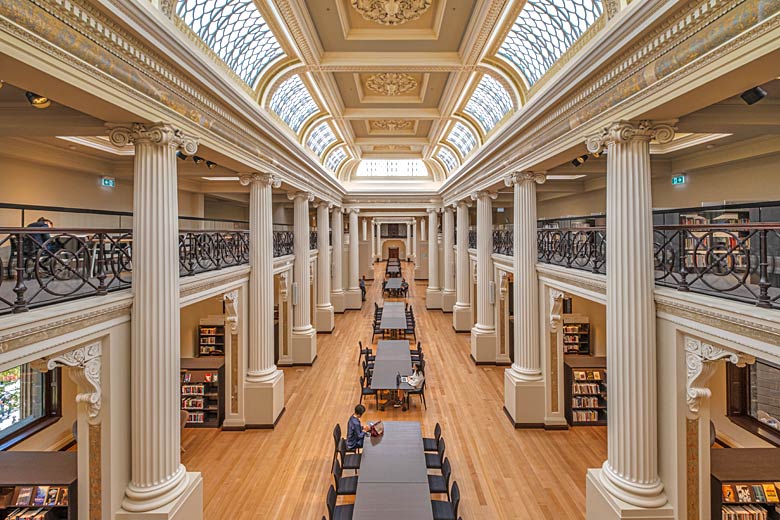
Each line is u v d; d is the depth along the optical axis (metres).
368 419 8.59
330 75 8.54
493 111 9.78
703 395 4.11
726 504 4.79
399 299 23.44
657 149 8.45
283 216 20.47
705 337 3.87
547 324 8.05
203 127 5.29
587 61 4.66
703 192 8.69
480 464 6.77
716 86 3.44
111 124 4.25
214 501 5.81
